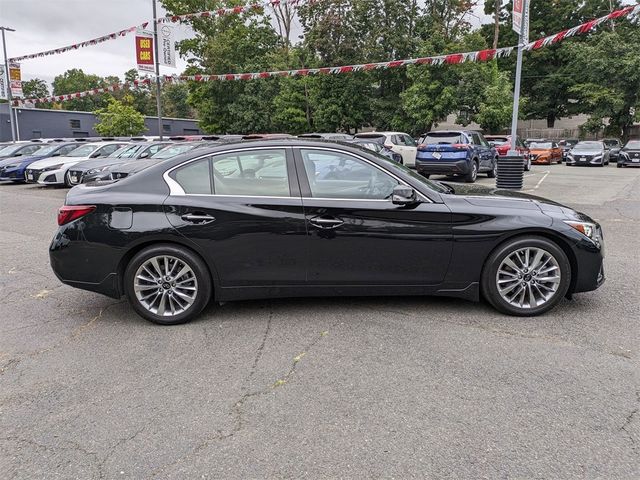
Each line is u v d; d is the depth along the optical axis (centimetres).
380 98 3216
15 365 356
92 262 419
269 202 414
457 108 2942
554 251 415
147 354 370
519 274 420
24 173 1712
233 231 412
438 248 417
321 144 432
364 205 414
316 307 458
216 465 245
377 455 249
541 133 4131
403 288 426
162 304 423
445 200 421
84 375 339
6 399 310
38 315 457
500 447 253
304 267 420
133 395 312
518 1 1006
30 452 258
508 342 376
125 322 436
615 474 232
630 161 2402
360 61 3056
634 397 297
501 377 323
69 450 259
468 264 420
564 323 411
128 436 270
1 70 2644
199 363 354
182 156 433
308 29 3244
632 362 341
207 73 3528
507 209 420
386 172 425
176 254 415
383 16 3039
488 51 1225
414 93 2900
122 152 1572
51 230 891
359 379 325
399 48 2977
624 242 707
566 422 274
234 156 427
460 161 1472
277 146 429
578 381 317
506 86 2856
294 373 336
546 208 427
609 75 3169
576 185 1514
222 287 423
